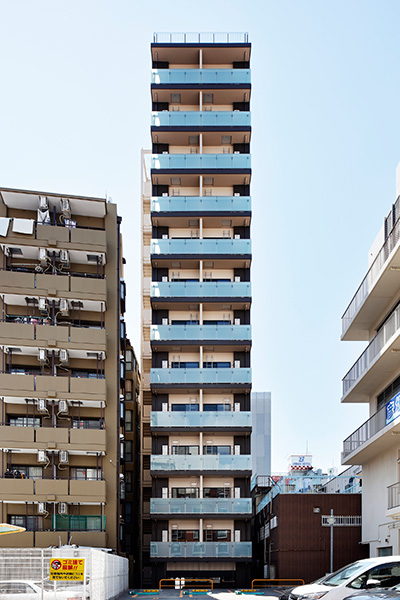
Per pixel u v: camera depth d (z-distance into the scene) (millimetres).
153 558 43250
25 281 41812
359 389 39812
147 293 65625
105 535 39656
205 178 50969
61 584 22812
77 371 43531
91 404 42219
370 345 35969
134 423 57969
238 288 48625
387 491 35406
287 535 41719
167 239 49188
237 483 46188
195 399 48062
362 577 17562
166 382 46719
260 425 87562
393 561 17828
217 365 48812
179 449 47062
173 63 54312
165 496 46000
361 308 36656
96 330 42406
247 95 52719
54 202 43906
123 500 50250
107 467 41656
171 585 44406
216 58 53688
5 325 41156
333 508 42125
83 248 43125
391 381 35938
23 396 40531
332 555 39750
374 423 35156
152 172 50062
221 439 47281
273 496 45406
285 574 41188
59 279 42375
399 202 31281
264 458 86500
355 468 50875
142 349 64188
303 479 44500
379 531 36625
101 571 26281
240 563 44312
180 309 49469
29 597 22641
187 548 43469
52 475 40812
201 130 50938
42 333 41500
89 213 44875
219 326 47750
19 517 40094
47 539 39000
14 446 39875
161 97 52875
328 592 17484
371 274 34312
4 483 39344
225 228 51312
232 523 45438
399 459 33625
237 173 50250
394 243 30109
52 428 40500
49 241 42531
